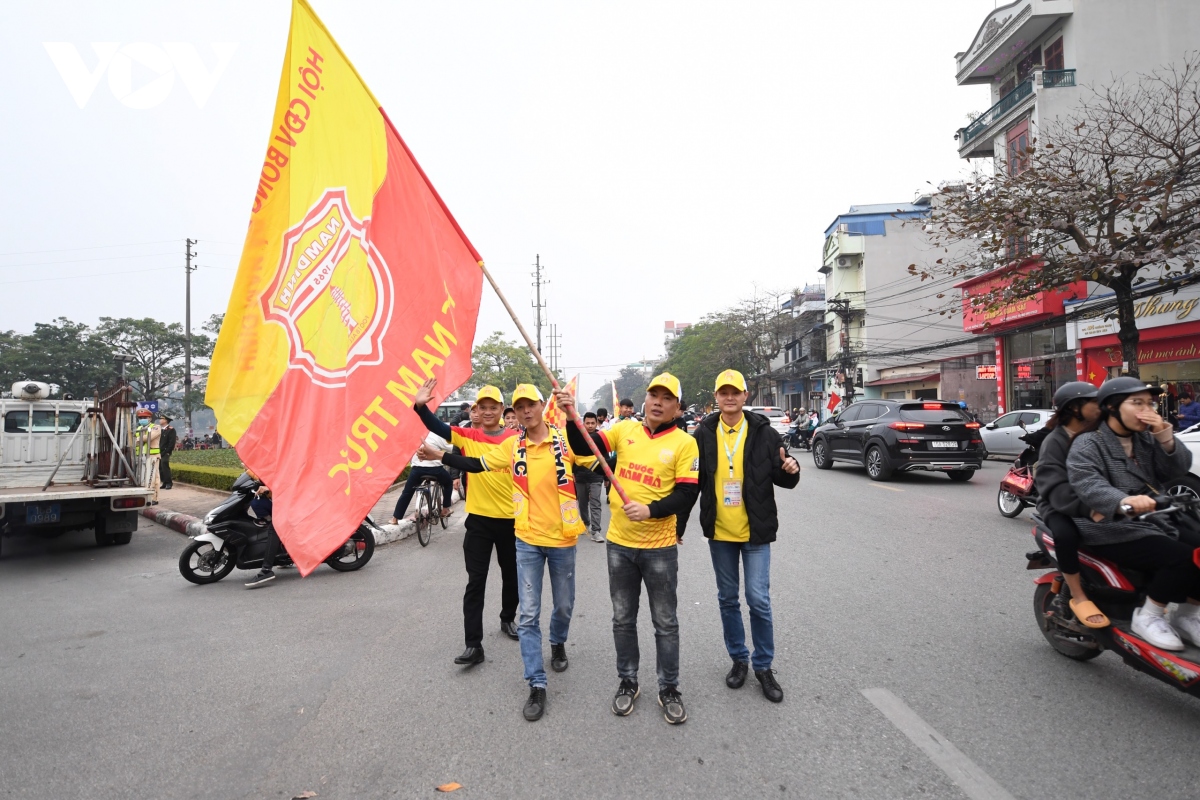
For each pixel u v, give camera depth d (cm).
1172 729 327
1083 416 402
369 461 446
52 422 917
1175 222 1339
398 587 639
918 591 575
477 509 438
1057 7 2094
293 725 348
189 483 1653
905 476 1509
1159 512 346
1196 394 1730
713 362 4941
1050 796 272
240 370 469
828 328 4269
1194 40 2030
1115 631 368
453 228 455
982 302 1578
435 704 371
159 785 293
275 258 474
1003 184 1481
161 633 507
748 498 375
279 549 674
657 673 383
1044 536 418
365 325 461
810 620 501
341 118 471
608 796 277
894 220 3844
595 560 754
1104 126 1784
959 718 341
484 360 5478
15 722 356
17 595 633
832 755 306
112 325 3841
